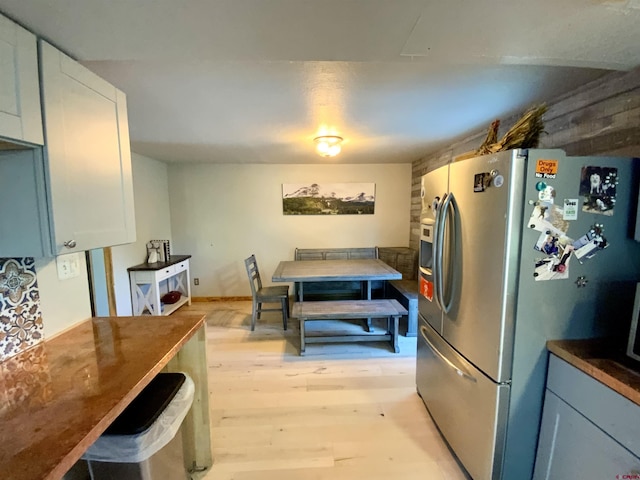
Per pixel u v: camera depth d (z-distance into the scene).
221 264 4.64
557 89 1.80
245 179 4.52
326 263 3.92
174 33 1.02
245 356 2.89
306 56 1.20
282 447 1.78
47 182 0.99
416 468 1.63
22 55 0.91
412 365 2.72
